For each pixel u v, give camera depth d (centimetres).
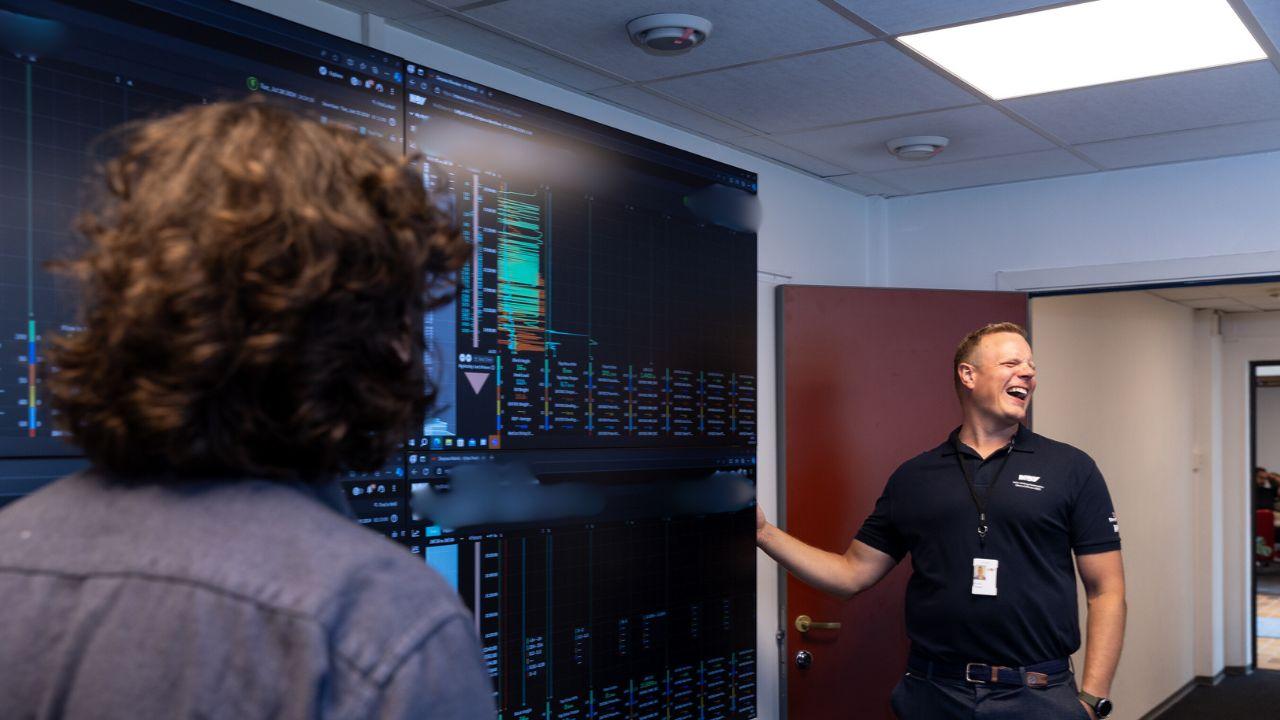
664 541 226
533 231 199
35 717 50
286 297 51
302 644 48
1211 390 629
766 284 341
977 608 235
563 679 202
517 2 211
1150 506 541
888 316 350
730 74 256
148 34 146
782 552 265
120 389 51
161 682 48
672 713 226
